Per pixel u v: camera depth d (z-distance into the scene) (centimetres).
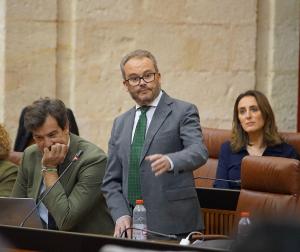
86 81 1864
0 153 1137
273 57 1947
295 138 1517
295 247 311
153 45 1888
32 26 1842
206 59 1917
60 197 970
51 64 1856
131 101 1891
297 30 1953
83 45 1858
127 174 1008
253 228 318
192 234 920
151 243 705
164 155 916
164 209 988
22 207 951
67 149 999
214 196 1223
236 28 1925
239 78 1936
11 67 1836
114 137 1042
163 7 1886
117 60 1875
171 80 1902
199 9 1906
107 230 1016
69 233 779
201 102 1919
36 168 1036
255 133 1485
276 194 1091
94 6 1856
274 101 1956
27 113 989
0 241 822
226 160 1495
